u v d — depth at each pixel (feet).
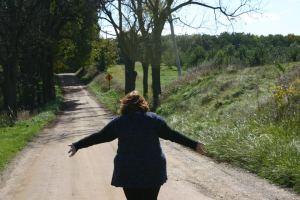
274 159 37.09
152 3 119.34
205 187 33.27
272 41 280.10
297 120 47.88
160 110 96.68
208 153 46.65
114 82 228.63
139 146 18.93
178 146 54.19
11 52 140.97
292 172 32.96
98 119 107.76
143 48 129.49
